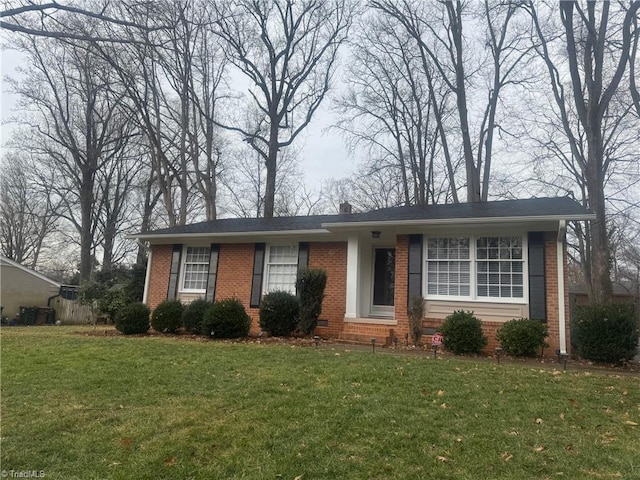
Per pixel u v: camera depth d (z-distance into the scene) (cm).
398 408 500
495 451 391
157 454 368
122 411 475
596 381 666
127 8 777
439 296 1088
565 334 955
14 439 396
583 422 477
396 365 736
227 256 1436
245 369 686
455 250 1096
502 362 838
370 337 1115
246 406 497
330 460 363
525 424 464
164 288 1508
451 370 712
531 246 1018
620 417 496
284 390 563
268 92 2355
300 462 359
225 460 361
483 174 2234
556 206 1096
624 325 881
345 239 1291
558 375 702
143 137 2714
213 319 1090
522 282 1019
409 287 1109
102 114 2862
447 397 552
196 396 534
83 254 2777
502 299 1027
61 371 659
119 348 878
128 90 1966
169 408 486
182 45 1853
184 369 681
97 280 2089
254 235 1357
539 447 402
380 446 394
